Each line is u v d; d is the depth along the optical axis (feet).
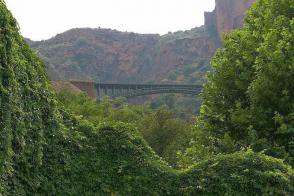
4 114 24.27
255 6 48.83
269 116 41.34
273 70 39.70
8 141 24.29
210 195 32.22
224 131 46.06
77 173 30.55
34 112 27.96
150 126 105.29
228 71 45.55
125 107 153.07
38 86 28.99
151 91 289.53
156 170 32.37
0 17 25.05
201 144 47.44
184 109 356.59
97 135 32.35
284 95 40.34
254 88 40.47
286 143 40.45
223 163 32.86
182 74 603.26
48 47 627.87
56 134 29.86
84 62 625.41
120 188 31.58
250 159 32.76
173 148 91.25
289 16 45.42
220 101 46.96
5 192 24.39
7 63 25.13
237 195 31.86
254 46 43.96
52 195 28.94
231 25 603.26
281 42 39.73
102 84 285.02
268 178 31.78
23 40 29.12
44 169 28.81
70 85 185.47
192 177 32.60
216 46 626.23
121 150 32.37
